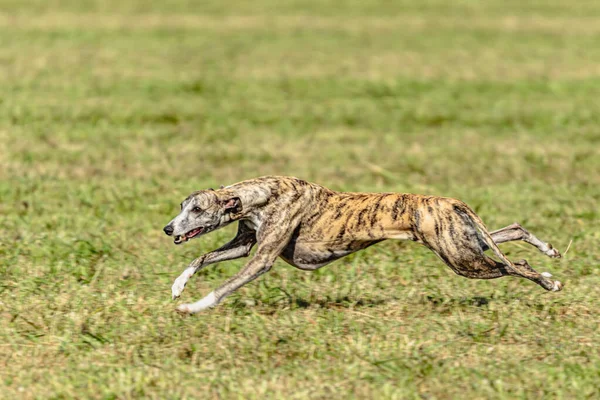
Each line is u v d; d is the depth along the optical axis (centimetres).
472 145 1916
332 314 983
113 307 995
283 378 837
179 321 957
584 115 2219
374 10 4184
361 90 2500
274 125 2086
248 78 2625
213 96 2377
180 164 1703
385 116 2200
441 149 1875
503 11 4178
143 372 846
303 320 966
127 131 1972
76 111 2136
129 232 1273
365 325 955
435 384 827
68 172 1622
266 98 2372
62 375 843
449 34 3525
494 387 823
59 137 1894
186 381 830
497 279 1095
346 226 945
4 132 1917
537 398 809
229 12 4016
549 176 1658
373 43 3294
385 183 1597
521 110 2275
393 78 2670
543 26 3734
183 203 921
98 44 3109
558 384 830
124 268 1124
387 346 904
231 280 934
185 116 2139
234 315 980
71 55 2883
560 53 3123
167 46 3120
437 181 1616
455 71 2797
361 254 1180
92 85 2450
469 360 877
